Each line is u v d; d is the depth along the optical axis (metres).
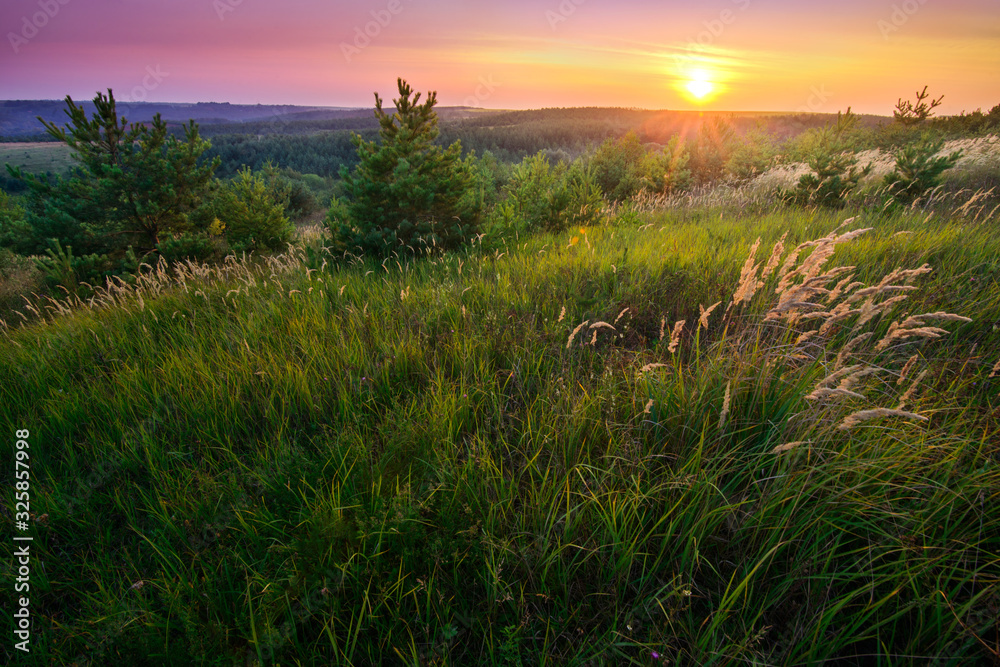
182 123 10.30
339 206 8.10
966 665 1.47
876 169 11.61
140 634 1.74
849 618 1.65
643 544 1.94
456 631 1.62
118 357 4.14
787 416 2.27
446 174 8.05
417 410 2.80
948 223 5.83
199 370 3.53
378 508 2.09
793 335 3.07
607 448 2.36
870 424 2.21
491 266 5.87
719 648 1.59
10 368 4.06
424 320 4.02
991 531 1.83
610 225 8.77
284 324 4.37
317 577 1.86
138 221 9.86
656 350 3.30
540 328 3.86
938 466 1.99
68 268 8.77
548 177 11.05
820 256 2.41
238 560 1.99
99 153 9.67
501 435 2.60
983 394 2.53
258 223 10.64
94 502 2.49
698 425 2.40
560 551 1.83
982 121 19.27
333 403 3.08
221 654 1.64
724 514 1.92
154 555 2.12
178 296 5.86
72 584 2.04
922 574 1.65
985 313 3.25
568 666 1.57
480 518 2.03
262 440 2.87
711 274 4.43
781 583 1.72
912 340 2.90
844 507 1.91
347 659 1.61
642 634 1.68
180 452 2.69
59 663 1.75
